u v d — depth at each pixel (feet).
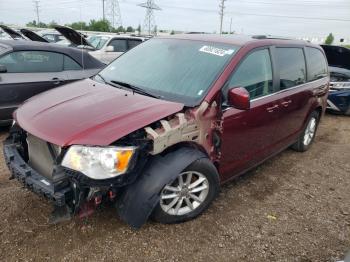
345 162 16.92
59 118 8.95
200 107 9.79
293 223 11.01
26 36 30.96
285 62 13.74
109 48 37.19
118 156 8.12
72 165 8.00
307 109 15.94
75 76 19.38
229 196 12.30
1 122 17.01
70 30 31.89
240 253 9.40
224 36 12.84
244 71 11.29
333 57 27.94
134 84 11.34
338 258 9.50
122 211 9.02
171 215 9.94
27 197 11.02
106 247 9.13
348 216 11.73
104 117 8.82
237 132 11.12
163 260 8.87
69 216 8.27
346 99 26.32
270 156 14.15
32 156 9.52
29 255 8.66
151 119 8.84
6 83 16.61
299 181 14.21
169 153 9.50
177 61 11.69
